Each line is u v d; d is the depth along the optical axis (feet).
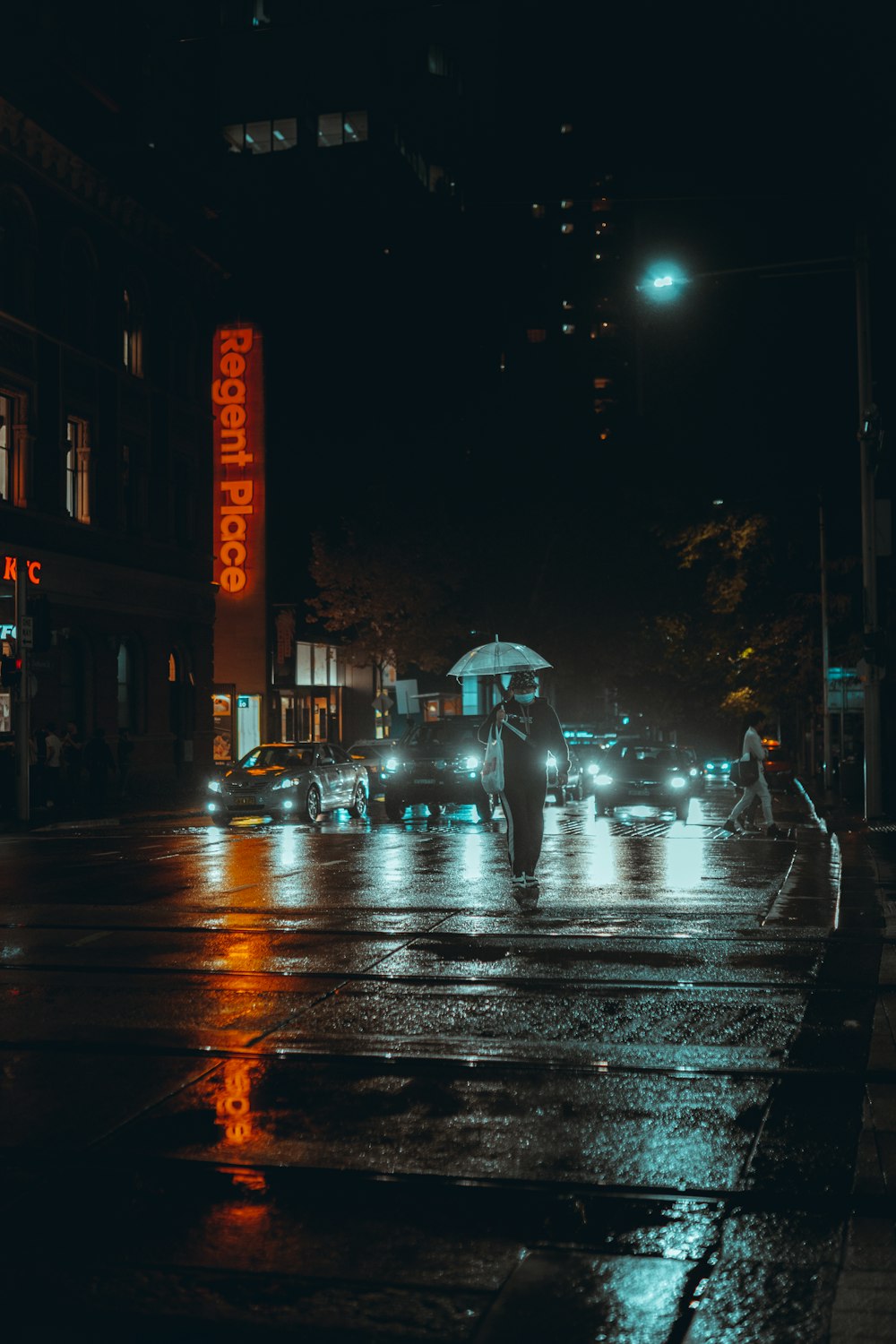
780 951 30.04
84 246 118.62
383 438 174.81
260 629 174.29
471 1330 12.00
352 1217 14.57
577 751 123.65
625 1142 16.96
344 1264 13.35
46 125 109.91
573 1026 23.02
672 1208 14.82
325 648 200.03
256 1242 13.91
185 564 137.28
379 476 169.48
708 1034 22.40
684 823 83.82
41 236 111.45
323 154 250.78
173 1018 23.81
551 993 25.79
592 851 58.59
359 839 66.23
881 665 79.66
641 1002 24.93
